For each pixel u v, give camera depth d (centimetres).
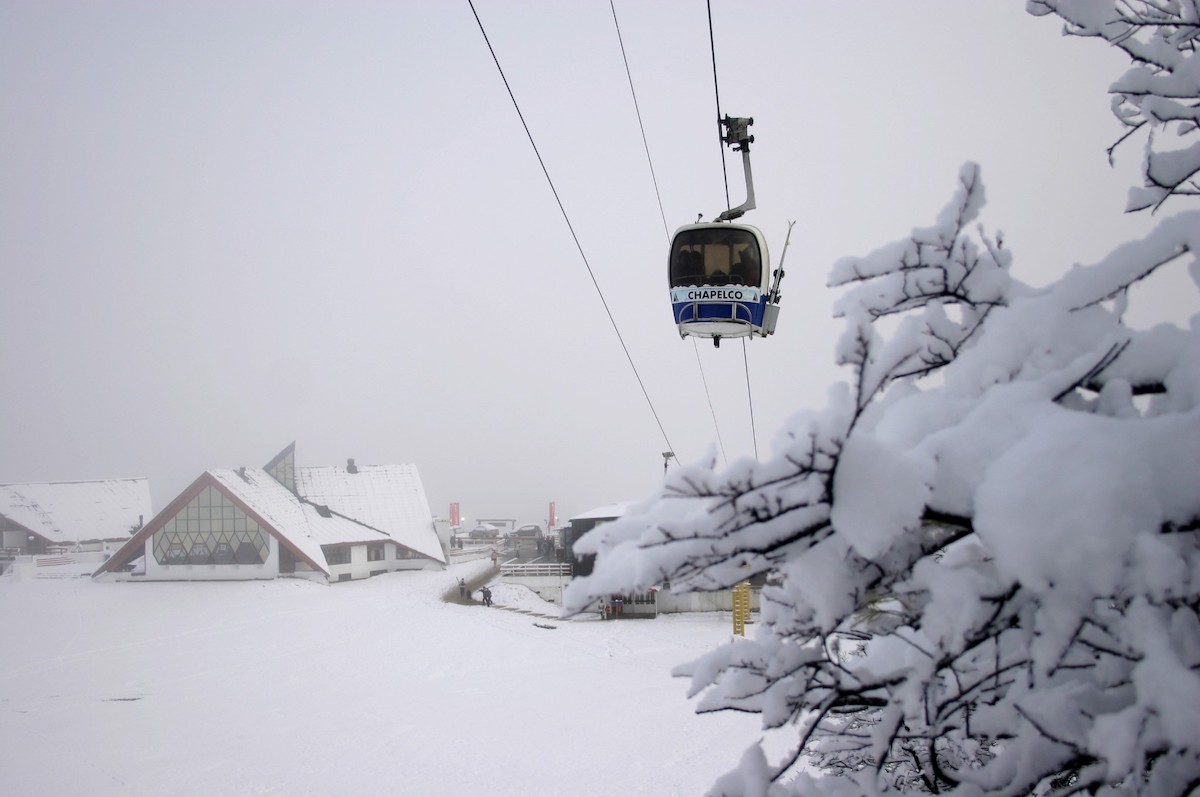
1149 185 287
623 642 3266
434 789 1565
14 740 1908
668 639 3347
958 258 282
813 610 274
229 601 3878
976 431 245
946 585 240
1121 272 264
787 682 277
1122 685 253
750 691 283
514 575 4812
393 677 2619
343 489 5531
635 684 2506
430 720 2078
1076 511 216
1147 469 221
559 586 4725
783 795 268
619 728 1973
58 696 2342
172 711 2178
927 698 252
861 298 288
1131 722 211
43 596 3994
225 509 4475
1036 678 253
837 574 247
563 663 2848
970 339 293
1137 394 269
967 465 239
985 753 393
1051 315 272
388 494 5616
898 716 256
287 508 4819
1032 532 218
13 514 6606
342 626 3403
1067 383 254
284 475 5303
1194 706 200
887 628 315
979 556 268
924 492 223
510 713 2142
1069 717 248
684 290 1451
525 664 2838
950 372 279
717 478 219
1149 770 276
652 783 1569
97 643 3073
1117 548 213
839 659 297
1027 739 258
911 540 251
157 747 1852
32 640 3125
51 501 6962
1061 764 249
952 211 277
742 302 1433
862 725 371
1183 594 208
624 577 234
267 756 1778
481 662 2855
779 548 249
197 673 2641
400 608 3831
